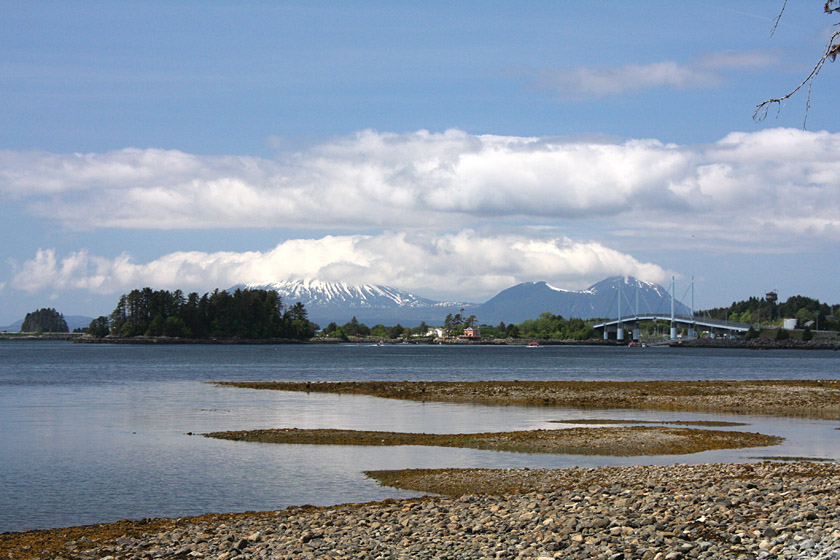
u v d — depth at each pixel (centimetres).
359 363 18825
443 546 2130
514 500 2773
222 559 2142
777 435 5153
